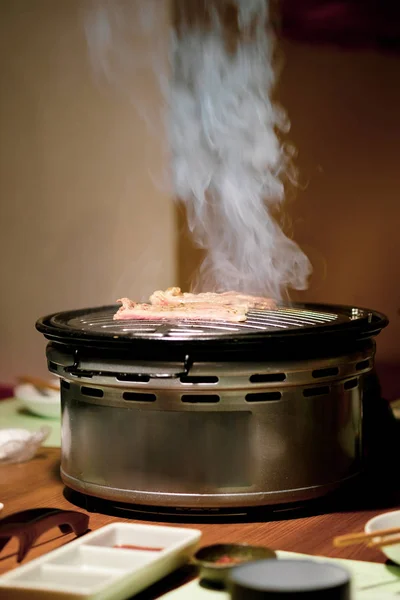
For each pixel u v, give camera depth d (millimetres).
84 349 1192
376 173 2182
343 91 2115
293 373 1169
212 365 1151
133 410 1180
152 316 1263
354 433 1241
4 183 2256
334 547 1121
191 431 1168
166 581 1065
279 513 1191
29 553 1121
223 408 1164
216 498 1169
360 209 2186
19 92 2186
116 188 2094
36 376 2318
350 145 2164
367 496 1261
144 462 1181
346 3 2039
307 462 1191
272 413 1174
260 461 1174
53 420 1582
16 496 1275
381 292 2234
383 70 2150
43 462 1396
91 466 1210
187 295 1363
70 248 2193
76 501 1248
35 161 2201
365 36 2096
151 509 1191
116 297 2135
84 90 2096
